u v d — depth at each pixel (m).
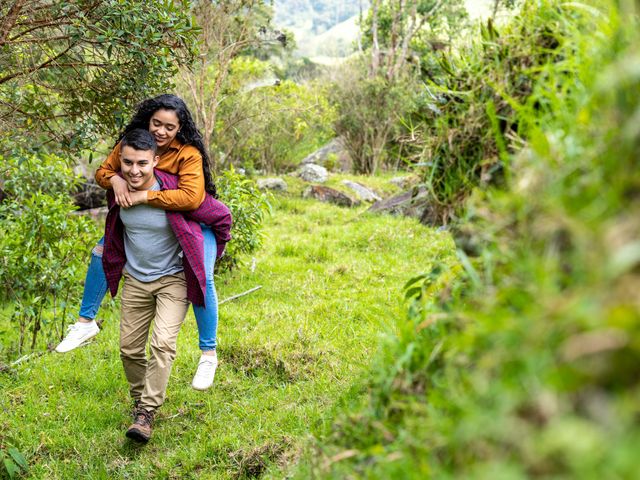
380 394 1.93
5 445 3.53
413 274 7.71
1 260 5.54
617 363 0.93
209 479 3.59
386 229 9.55
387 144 18.09
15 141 4.77
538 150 1.45
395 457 1.57
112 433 4.19
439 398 1.44
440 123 2.45
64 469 3.77
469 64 2.43
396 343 1.92
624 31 1.42
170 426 4.26
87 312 3.99
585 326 0.99
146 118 3.78
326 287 7.24
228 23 11.94
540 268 1.20
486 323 1.20
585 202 1.19
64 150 4.80
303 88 16.17
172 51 4.28
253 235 7.71
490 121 2.23
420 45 22.00
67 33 4.10
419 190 2.67
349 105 18.45
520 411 1.06
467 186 2.33
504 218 1.48
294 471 2.57
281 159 17.53
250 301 6.79
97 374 5.08
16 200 6.59
